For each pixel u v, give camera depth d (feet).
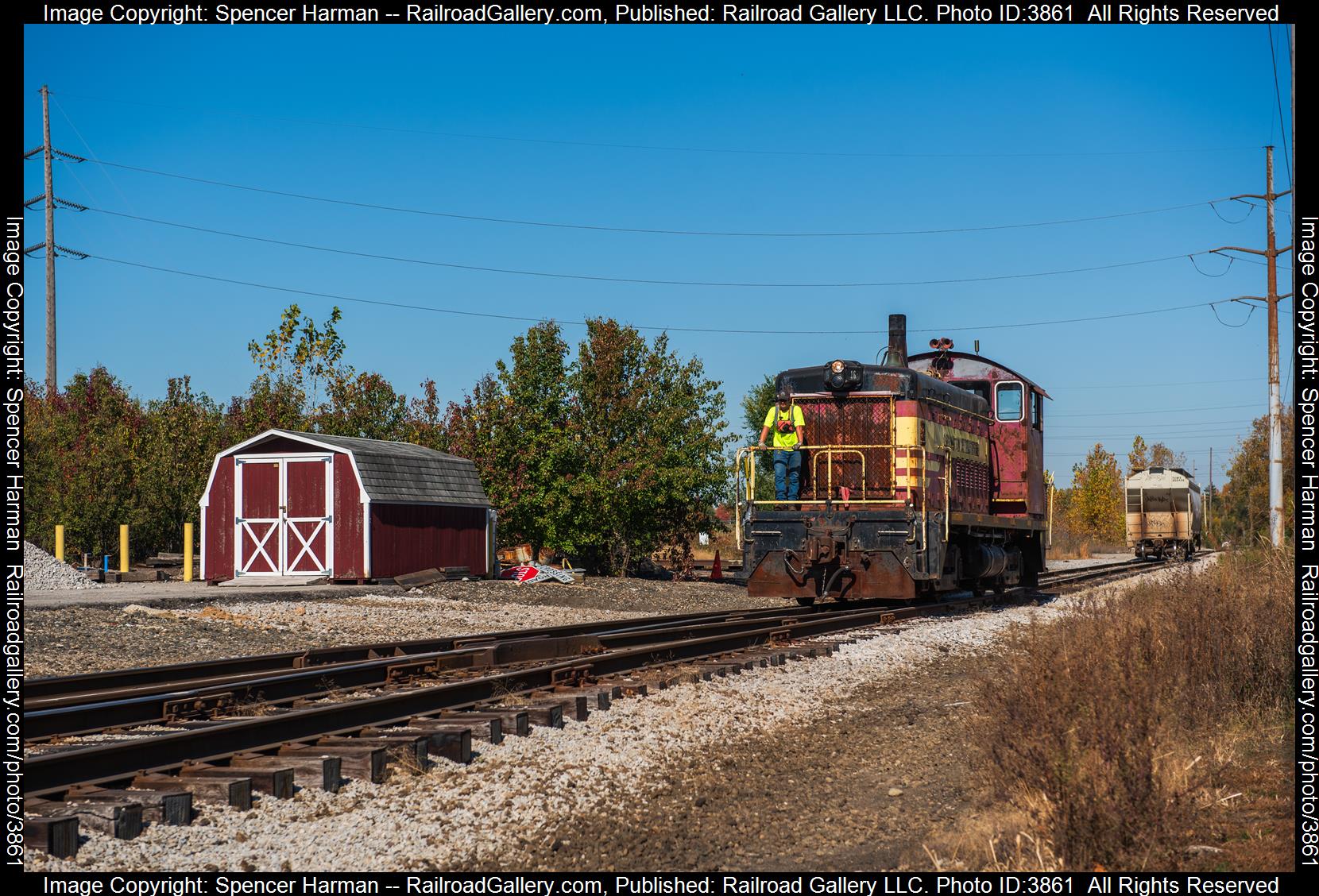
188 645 46.57
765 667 39.93
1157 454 244.22
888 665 43.04
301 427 106.11
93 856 18.45
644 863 20.34
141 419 116.98
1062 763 20.06
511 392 100.68
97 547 98.22
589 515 98.58
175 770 22.31
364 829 20.84
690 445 102.47
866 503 56.65
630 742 28.37
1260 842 20.53
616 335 103.50
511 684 32.65
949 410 61.93
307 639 49.96
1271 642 31.89
